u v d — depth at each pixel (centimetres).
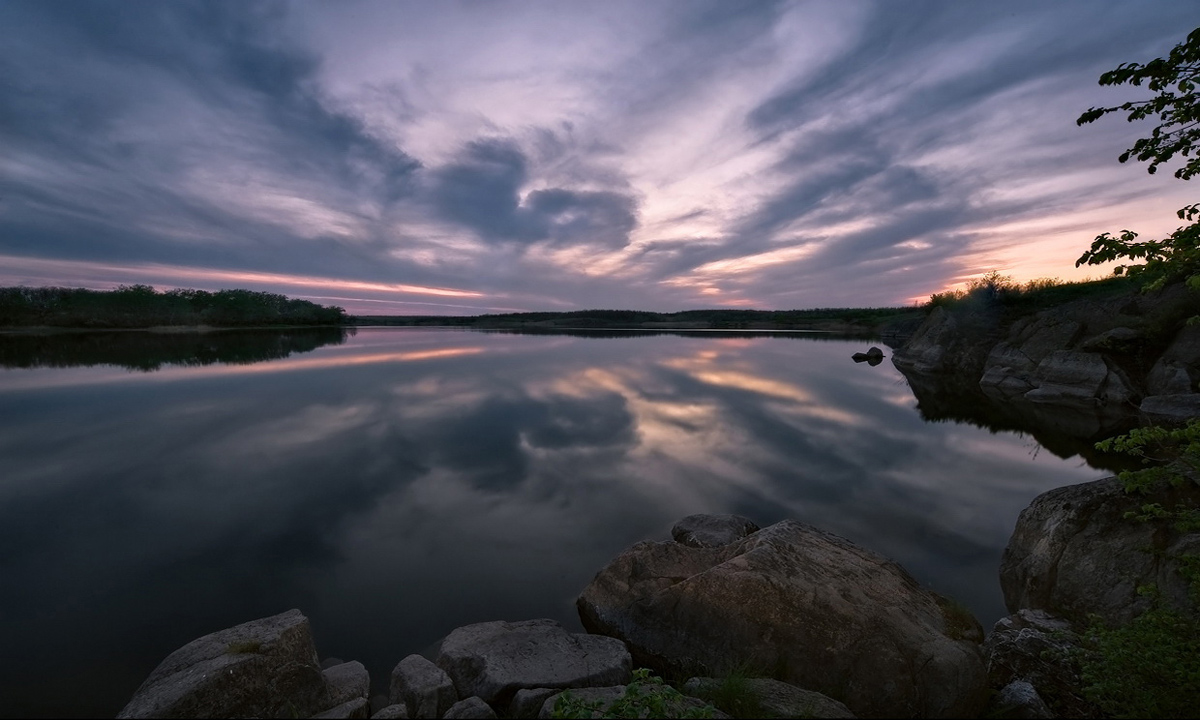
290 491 1229
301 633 514
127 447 1653
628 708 367
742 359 4778
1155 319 2169
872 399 2545
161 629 666
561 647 551
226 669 431
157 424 1994
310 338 8456
